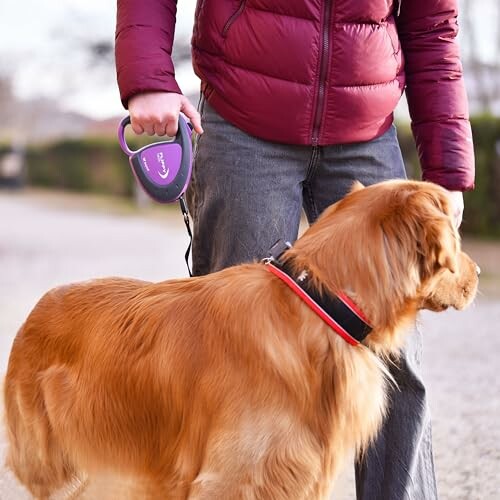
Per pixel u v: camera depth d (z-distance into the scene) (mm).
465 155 3465
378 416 3072
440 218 2779
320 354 2902
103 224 22031
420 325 3348
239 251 3387
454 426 5449
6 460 3885
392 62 3340
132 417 3246
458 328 8781
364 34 3213
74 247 16047
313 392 2893
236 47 3221
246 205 3344
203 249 3559
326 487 3016
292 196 3387
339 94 3236
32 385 3621
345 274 2906
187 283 3248
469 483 4488
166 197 3285
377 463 3459
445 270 2928
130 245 16453
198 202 3516
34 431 3656
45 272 12352
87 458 3467
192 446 3035
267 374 2877
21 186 41031
